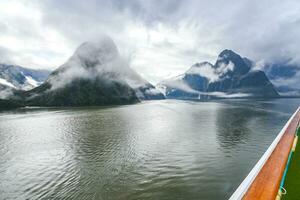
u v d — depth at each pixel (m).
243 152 22.48
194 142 27.36
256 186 7.98
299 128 19.86
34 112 75.56
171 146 25.59
